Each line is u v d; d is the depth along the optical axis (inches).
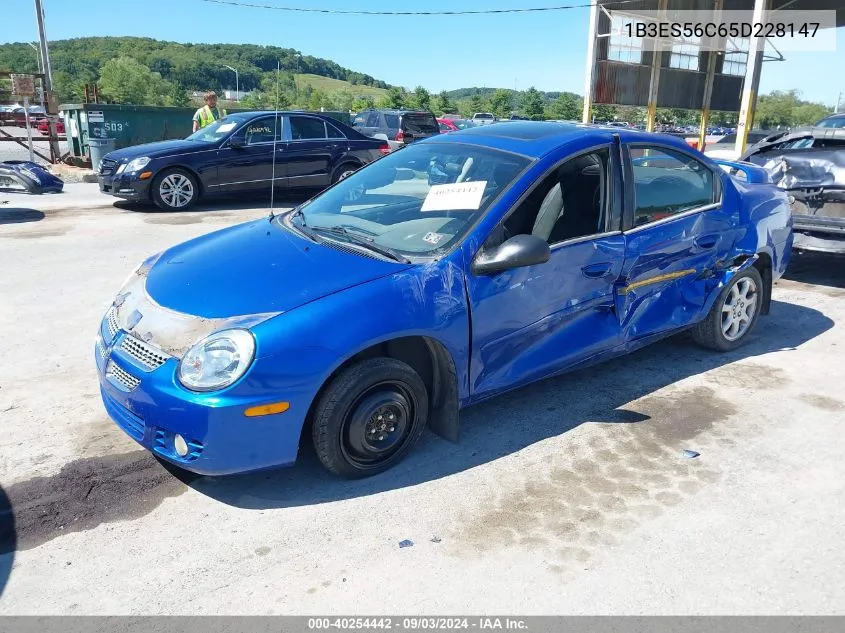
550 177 144.2
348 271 123.3
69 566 103.2
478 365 132.1
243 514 116.3
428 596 97.6
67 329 201.2
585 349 150.4
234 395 107.7
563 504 119.7
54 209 416.8
